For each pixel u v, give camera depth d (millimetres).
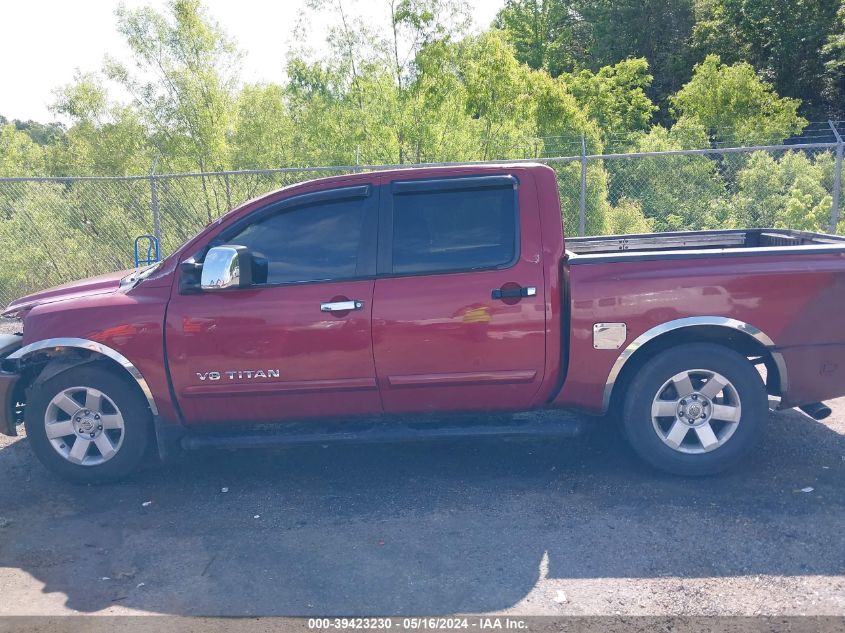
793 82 37938
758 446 5172
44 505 4711
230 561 3898
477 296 4512
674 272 4504
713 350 4516
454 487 4727
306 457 5359
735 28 38500
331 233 4695
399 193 4680
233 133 17656
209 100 17078
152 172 10539
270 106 17703
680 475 4680
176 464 5324
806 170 13422
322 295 4582
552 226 4594
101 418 4855
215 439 4773
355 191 4715
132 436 4859
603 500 4434
